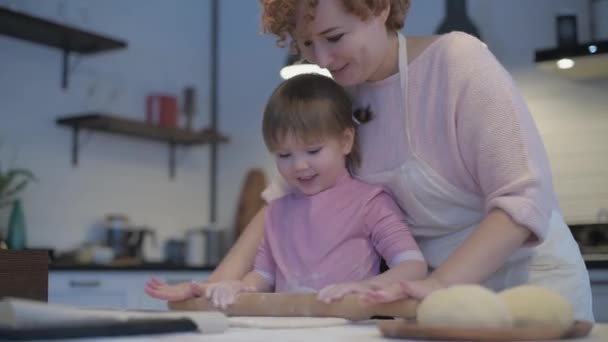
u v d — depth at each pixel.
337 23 1.00
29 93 3.11
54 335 0.54
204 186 3.96
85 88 3.35
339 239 1.14
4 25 2.87
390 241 1.10
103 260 3.13
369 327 0.74
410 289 0.78
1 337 0.53
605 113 2.86
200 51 3.99
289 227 1.19
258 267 1.21
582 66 2.69
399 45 1.10
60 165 3.22
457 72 1.02
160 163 3.72
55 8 3.23
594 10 2.79
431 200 1.09
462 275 0.85
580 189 2.89
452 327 0.58
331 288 0.82
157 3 3.74
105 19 3.45
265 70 3.88
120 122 3.23
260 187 3.73
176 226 3.77
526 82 3.06
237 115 3.94
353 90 1.20
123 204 3.50
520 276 1.05
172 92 3.79
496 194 0.94
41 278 0.96
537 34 3.05
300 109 1.14
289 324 0.74
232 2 4.03
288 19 1.06
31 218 3.09
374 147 1.15
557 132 2.96
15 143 3.05
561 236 1.09
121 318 0.59
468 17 3.14
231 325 0.74
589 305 1.11
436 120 1.05
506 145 0.95
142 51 3.64
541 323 0.61
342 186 1.18
